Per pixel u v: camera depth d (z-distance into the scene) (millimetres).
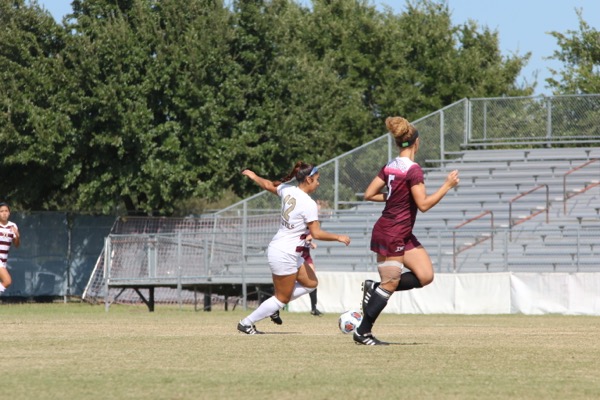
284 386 20031
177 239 83438
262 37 118812
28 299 106875
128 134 106688
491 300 71062
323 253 87750
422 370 23125
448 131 103500
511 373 22547
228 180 116562
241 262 82875
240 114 118750
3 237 55688
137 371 22766
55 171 111250
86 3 114938
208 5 114438
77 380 20969
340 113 158500
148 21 110562
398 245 29562
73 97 106812
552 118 102312
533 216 89500
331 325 47250
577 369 23453
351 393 18984
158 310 83938
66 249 108188
